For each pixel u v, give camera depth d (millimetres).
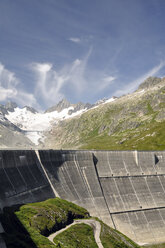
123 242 96500
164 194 137375
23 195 86500
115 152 139750
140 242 110062
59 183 107500
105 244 86812
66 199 104125
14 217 71688
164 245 110688
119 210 118812
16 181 87500
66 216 90812
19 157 96000
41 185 98938
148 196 132125
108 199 120438
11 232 67188
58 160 116125
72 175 116438
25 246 61125
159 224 121188
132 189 131375
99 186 121625
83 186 116250
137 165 143250
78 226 90438
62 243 73625
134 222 117188
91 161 128500
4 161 87188
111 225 109625
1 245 58625
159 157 151250
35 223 73750
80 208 103312
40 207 83188
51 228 78812
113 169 134500
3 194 78438
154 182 141000
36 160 106250
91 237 87562
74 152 124000
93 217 105812
